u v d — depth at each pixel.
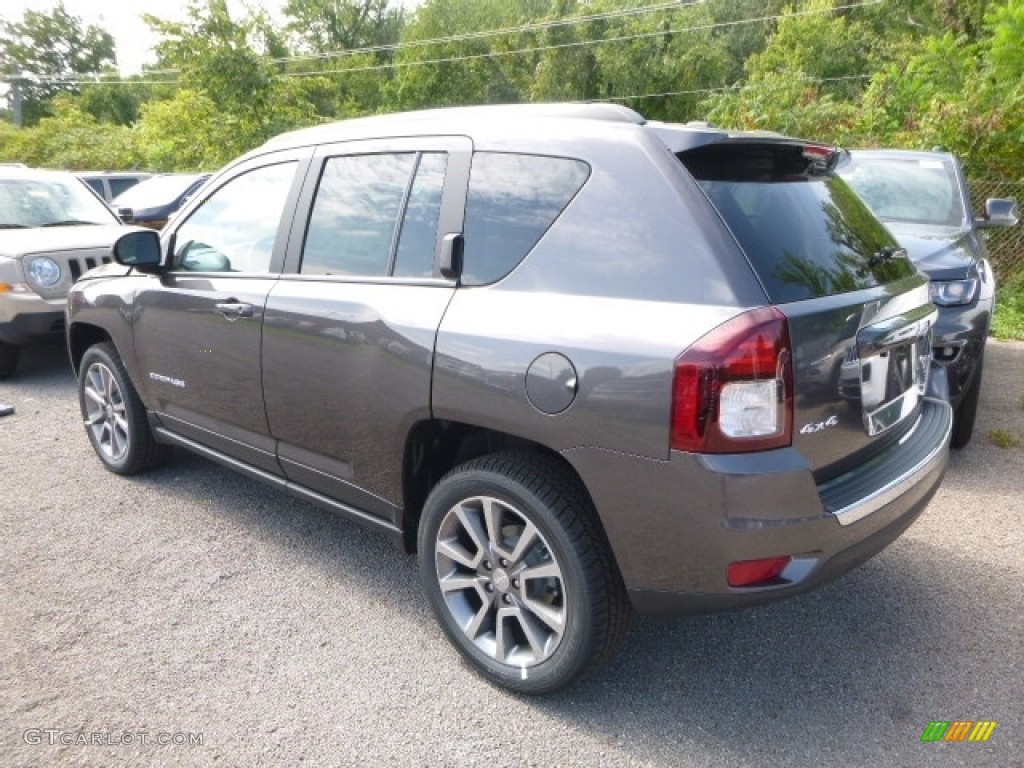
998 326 8.62
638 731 2.57
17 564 3.67
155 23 21.70
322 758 2.46
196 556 3.76
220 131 22.20
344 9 55.91
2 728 2.58
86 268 6.91
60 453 5.13
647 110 38.81
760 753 2.47
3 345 6.88
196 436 4.07
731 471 2.16
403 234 3.03
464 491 2.73
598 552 2.48
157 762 2.43
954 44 12.95
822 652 3.00
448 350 2.68
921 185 6.44
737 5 44.38
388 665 2.93
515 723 2.62
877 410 2.64
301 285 3.30
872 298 2.58
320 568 3.66
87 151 28.22
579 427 2.37
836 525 2.31
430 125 3.08
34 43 59.91
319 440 3.28
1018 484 4.57
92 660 2.95
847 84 32.59
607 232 2.47
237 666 2.92
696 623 3.21
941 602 3.32
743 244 2.31
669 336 2.23
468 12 45.72
